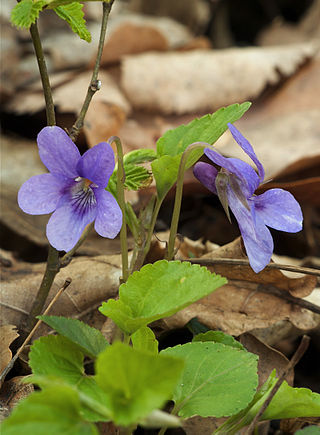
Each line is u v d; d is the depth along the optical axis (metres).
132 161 0.25
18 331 0.26
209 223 0.36
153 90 0.42
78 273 0.27
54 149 0.23
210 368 0.23
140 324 0.23
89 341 0.23
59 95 0.40
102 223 0.23
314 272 0.25
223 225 0.35
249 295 0.27
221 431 0.23
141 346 0.23
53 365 0.22
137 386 0.20
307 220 0.36
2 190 0.34
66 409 0.20
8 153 0.37
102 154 0.22
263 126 0.41
